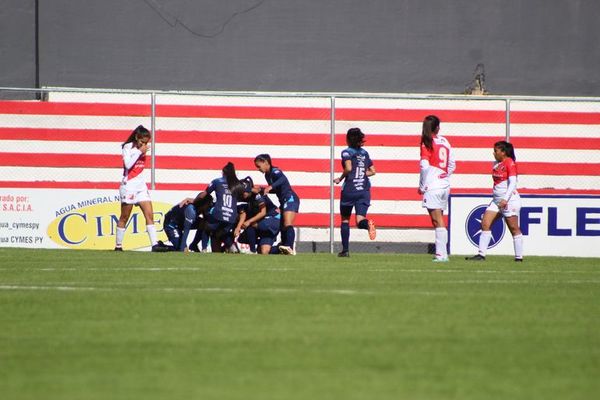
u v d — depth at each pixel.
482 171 83.44
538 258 66.69
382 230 82.12
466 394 23.81
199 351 28.53
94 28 85.62
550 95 88.38
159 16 86.00
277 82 86.44
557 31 88.38
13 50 84.88
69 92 74.75
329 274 49.38
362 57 86.94
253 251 69.06
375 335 31.14
